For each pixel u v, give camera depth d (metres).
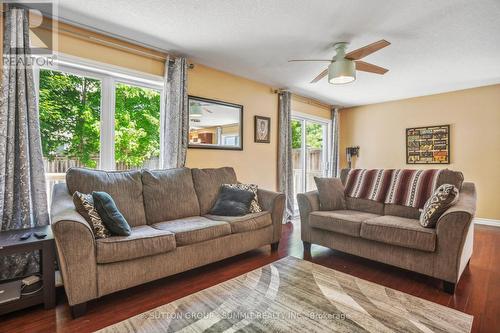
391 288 2.22
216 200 3.13
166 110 3.17
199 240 2.39
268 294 2.09
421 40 2.82
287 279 2.37
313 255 3.02
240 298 2.03
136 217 2.54
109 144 2.91
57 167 2.65
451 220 2.16
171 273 2.23
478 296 2.10
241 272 2.53
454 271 2.13
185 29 2.64
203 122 3.62
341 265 2.72
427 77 4.05
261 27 2.59
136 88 3.16
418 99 5.22
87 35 2.63
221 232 2.56
